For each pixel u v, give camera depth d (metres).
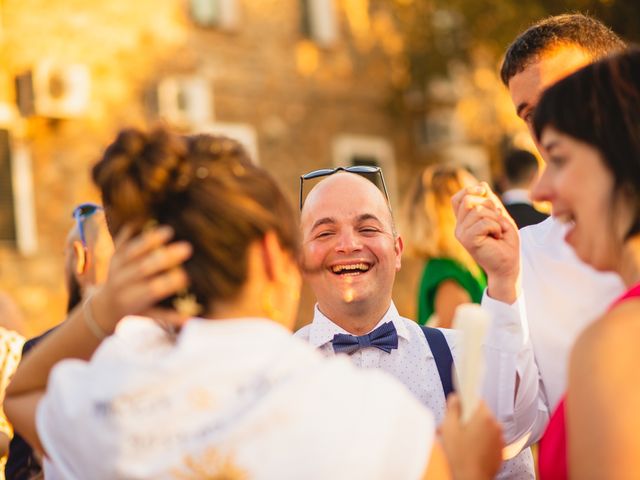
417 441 1.48
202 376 1.46
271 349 1.50
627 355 1.46
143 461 1.45
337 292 2.59
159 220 1.55
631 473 1.40
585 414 1.46
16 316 3.65
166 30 10.76
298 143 11.78
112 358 1.55
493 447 1.58
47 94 9.25
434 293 4.06
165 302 1.58
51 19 9.76
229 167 1.58
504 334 2.26
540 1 11.73
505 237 2.24
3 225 9.23
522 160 4.69
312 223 2.62
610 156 1.54
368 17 12.59
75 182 9.67
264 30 11.66
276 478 1.42
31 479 2.65
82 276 3.33
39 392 1.75
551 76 2.55
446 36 12.49
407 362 2.59
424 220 4.06
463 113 13.07
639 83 1.56
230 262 1.53
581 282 2.46
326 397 1.46
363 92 12.45
